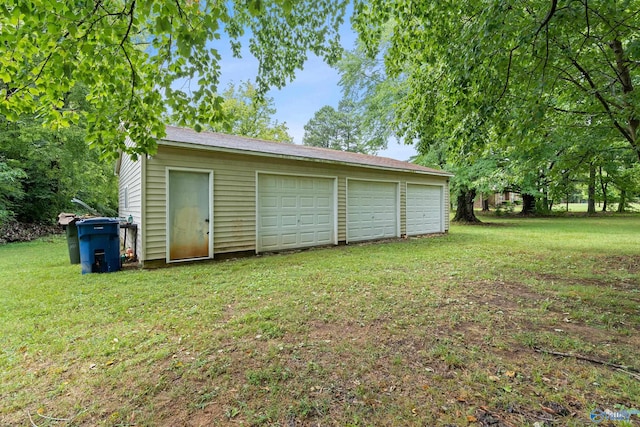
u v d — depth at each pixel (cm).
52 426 173
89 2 231
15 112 300
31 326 306
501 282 460
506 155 987
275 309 347
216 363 235
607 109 488
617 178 993
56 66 258
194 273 529
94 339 277
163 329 299
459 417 176
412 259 646
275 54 457
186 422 175
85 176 1316
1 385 211
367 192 974
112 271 552
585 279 479
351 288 430
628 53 342
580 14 327
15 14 233
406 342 268
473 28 355
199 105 291
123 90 307
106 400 195
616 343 264
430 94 482
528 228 1366
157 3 237
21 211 1226
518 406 185
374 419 175
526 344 263
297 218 809
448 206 1259
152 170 585
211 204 656
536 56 358
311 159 798
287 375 218
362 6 395
